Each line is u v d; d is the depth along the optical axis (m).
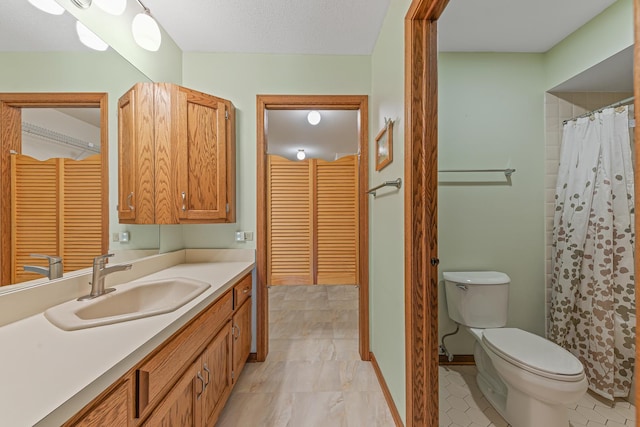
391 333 1.50
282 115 3.27
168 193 1.61
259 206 2.01
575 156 1.81
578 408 1.52
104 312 1.10
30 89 0.99
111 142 1.36
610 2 1.51
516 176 1.99
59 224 1.08
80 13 1.21
